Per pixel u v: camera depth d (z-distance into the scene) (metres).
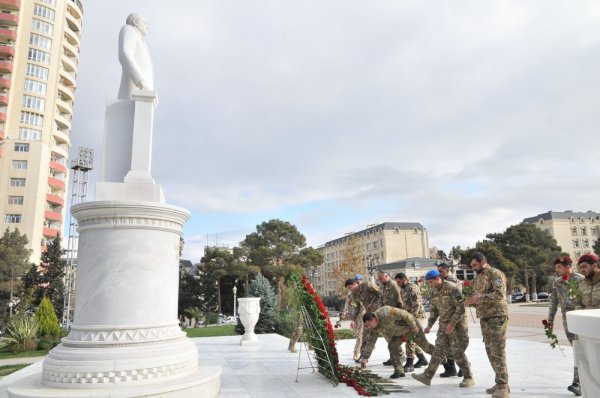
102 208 4.84
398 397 5.03
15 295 35.81
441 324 5.70
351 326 8.18
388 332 6.12
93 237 4.91
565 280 5.29
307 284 6.52
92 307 4.70
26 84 51.78
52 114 53.78
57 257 39.16
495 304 5.02
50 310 18.83
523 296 50.09
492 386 5.64
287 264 42.09
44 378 4.54
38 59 52.91
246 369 7.16
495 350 4.98
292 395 5.16
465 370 5.66
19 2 51.84
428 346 6.10
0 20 50.91
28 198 48.62
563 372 6.61
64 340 4.79
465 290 5.22
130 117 5.76
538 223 86.06
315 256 45.81
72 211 5.05
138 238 4.93
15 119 50.72
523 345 10.16
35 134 51.88
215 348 10.27
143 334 4.71
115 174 5.59
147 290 4.87
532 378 6.14
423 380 5.59
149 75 6.17
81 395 4.06
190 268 71.94
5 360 14.39
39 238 49.06
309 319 6.35
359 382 5.60
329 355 5.94
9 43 51.44
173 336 4.97
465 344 5.65
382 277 7.10
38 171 49.56
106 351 4.49
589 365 2.22
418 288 7.04
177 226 5.34
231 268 44.19
